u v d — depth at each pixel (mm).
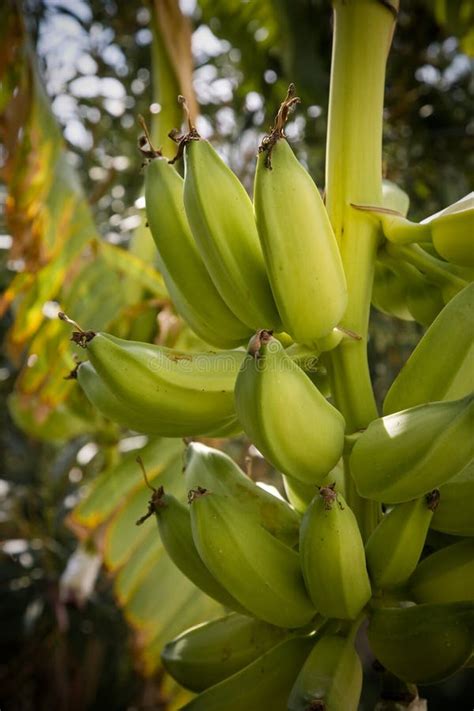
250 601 600
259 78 1719
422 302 696
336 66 667
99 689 1915
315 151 1765
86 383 658
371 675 1827
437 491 590
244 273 604
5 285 1887
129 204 1996
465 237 604
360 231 647
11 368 2145
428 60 1810
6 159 1122
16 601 2006
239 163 1881
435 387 613
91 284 1130
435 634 570
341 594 579
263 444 556
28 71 1135
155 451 1063
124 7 2037
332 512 562
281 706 615
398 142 1805
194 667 671
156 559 1035
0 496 1987
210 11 1603
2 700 1948
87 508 1046
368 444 575
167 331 1132
